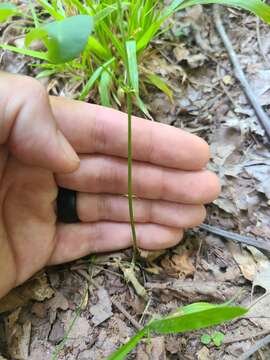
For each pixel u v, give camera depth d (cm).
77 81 16
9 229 12
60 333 13
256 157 16
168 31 18
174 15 18
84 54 15
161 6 16
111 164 13
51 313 13
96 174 13
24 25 18
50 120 11
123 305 13
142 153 13
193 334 13
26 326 13
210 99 17
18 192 12
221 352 12
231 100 17
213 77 17
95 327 13
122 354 10
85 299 13
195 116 16
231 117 16
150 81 16
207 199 13
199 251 14
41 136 11
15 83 10
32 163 11
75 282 14
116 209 13
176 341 12
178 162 13
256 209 15
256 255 14
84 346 12
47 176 12
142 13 15
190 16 18
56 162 11
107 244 14
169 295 13
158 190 13
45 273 14
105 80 15
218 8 18
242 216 15
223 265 14
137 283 13
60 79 16
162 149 12
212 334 13
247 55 18
